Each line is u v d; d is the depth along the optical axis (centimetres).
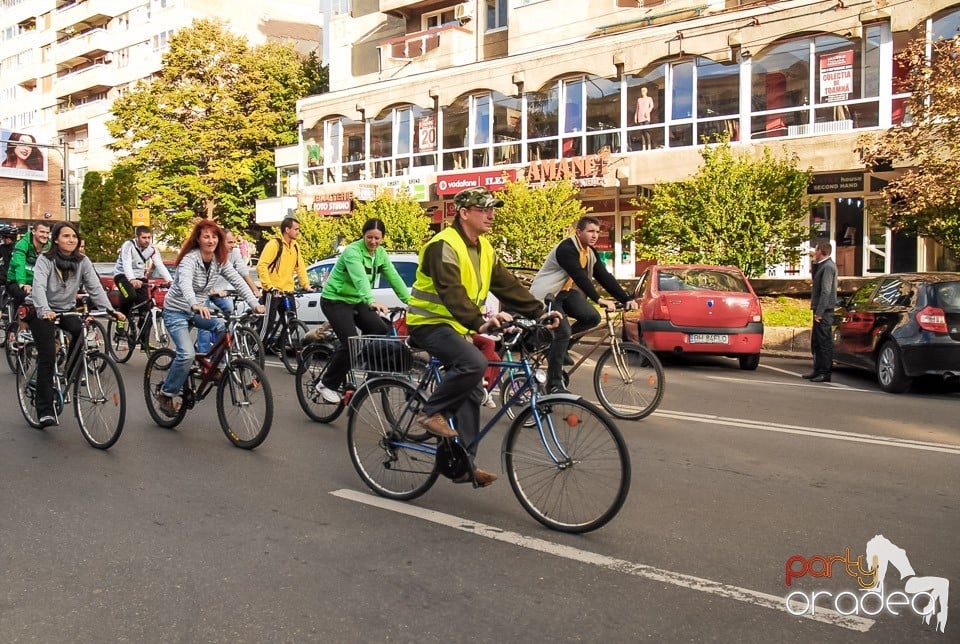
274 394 948
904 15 1914
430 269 474
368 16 3591
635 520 488
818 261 1121
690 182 1766
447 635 337
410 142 2948
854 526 477
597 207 2611
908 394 1002
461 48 3048
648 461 635
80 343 706
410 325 495
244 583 392
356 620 351
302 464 625
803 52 2089
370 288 769
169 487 561
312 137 3306
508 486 564
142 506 516
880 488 559
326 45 4491
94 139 5775
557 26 2712
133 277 1197
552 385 711
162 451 668
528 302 491
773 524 480
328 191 3108
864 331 1082
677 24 2250
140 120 3762
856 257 2155
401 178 2902
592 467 457
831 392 1007
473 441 498
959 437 730
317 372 789
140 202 3741
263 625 347
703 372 1196
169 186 3762
